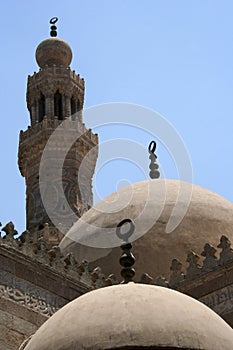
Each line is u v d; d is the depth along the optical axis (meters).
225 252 36.62
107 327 18.27
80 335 18.30
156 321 18.36
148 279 38.75
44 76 70.06
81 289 37.12
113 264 42.97
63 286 36.31
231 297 35.34
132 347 17.78
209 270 36.84
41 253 35.94
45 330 19.25
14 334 32.84
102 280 38.59
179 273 38.25
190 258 38.06
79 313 19.14
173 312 18.83
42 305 34.75
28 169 66.81
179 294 20.16
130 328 18.12
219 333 18.84
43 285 35.34
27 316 33.81
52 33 74.31
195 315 19.06
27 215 64.50
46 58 72.12
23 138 67.69
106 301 19.27
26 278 34.66
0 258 33.97
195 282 37.16
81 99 71.19
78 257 44.66
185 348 17.95
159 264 42.16
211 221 44.78
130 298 19.22
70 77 70.38
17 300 33.75
